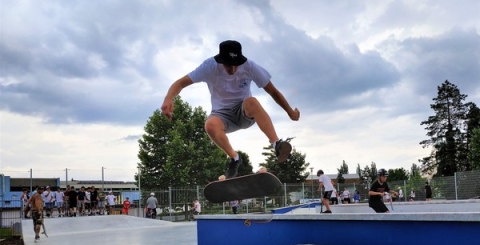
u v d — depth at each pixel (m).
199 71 3.22
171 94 3.13
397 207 13.33
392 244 4.78
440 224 4.33
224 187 3.28
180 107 41.97
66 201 23.12
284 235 6.21
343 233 5.34
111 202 25.14
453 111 61.25
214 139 3.34
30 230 16.47
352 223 5.23
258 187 3.27
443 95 61.66
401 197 28.97
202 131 42.09
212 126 3.31
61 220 20.03
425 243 4.45
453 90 61.38
